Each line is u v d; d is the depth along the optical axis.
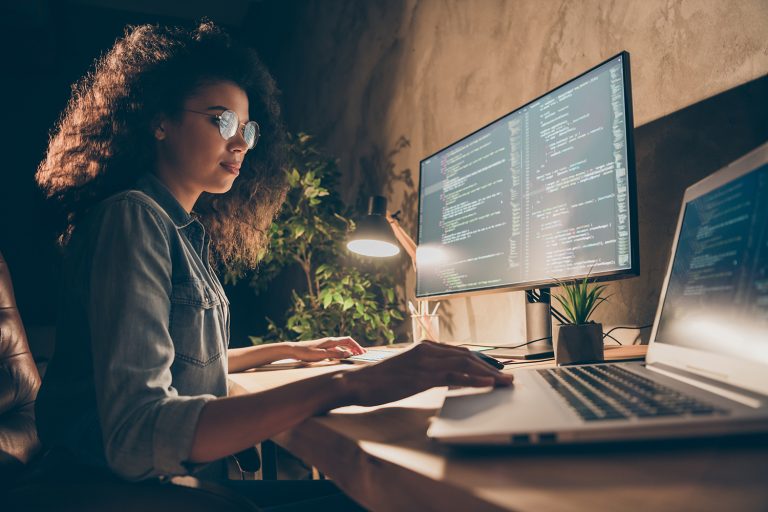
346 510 0.95
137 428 0.60
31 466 1.35
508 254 1.34
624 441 0.42
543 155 1.25
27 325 4.02
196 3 4.64
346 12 3.16
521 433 0.42
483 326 1.92
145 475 0.61
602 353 0.95
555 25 1.59
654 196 1.27
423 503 0.39
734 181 0.58
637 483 0.34
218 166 1.01
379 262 2.69
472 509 0.34
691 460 0.38
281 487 1.05
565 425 0.41
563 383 0.62
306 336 2.59
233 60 1.08
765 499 0.30
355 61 3.04
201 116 0.98
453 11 2.14
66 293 0.77
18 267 4.08
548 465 0.39
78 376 0.75
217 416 0.60
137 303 0.67
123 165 0.96
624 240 1.02
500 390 0.62
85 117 1.03
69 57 4.38
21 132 4.22
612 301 1.37
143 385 0.63
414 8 2.45
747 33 1.06
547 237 1.22
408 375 0.63
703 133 1.15
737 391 0.47
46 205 1.01
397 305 2.52
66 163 1.00
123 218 0.72
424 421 0.60
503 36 1.83
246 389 0.94
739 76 1.08
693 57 1.17
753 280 0.50
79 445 0.72
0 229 4.10
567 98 1.19
